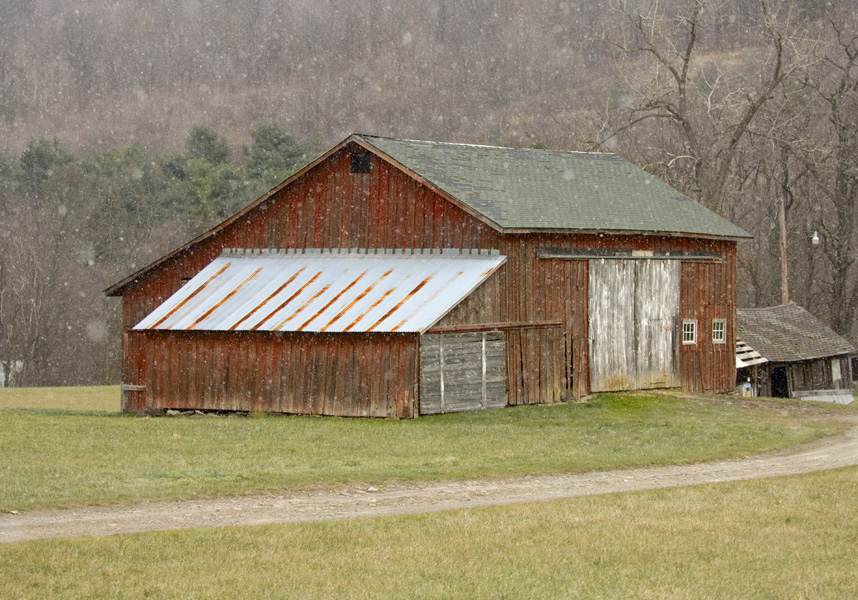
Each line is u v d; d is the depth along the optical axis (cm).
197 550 1802
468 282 3784
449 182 4097
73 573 1672
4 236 9319
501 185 4259
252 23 18538
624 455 2819
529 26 16150
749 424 3556
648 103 7131
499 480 2464
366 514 2097
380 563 1739
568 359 4100
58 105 17012
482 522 2005
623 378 4306
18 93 17162
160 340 4197
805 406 4175
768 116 7619
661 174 7244
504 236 3909
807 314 6259
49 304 8738
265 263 4400
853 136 7450
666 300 4494
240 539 1872
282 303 4047
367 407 3716
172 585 1623
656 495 2266
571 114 13412
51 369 9000
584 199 4391
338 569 1708
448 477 2477
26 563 1716
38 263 8706
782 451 3003
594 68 14738
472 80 15825
